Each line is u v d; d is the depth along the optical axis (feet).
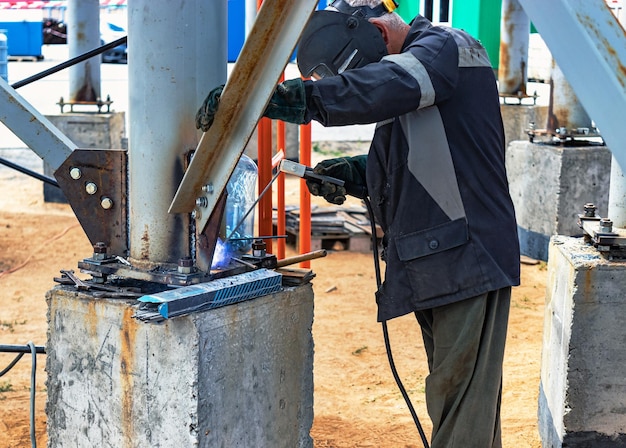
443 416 11.63
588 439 14.40
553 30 6.45
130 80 10.43
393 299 11.45
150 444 10.06
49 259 30.22
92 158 10.77
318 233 31.30
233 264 10.98
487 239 11.19
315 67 11.10
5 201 37.60
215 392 9.93
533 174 30.50
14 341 22.47
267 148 13.37
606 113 6.24
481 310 11.18
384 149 11.27
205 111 9.18
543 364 16.11
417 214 11.17
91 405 10.50
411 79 10.14
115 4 71.61
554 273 15.31
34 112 10.89
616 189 15.31
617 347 14.12
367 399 18.80
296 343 11.07
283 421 11.03
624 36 6.29
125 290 10.46
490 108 11.38
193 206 10.30
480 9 48.55
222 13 10.54
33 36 77.36
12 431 17.03
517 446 16.25
